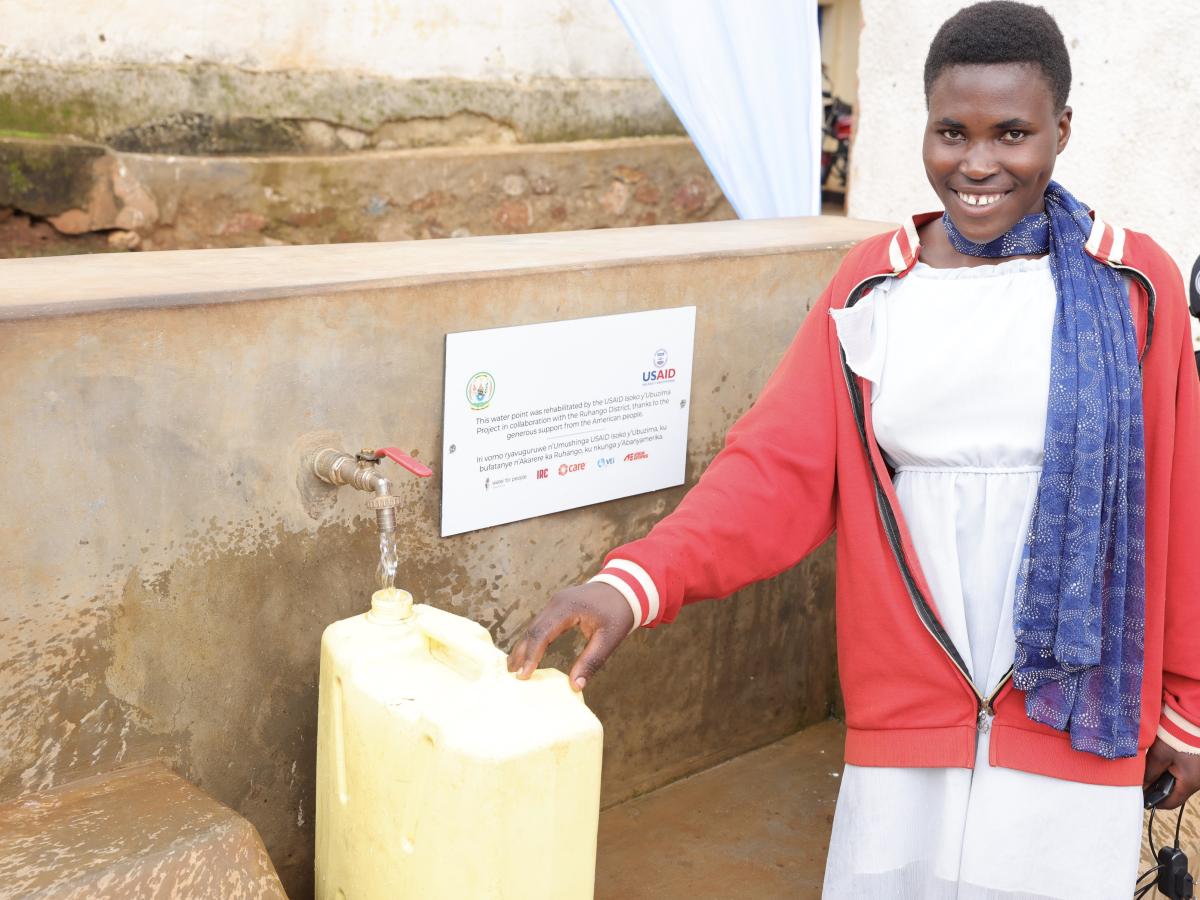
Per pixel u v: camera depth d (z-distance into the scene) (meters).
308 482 1.96
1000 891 1.75
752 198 3.40
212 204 4.56
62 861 1.56
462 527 2.18
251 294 1.82
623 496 2.42
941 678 1.72
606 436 2.35
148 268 1.98
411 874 1.69
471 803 1.59
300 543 1.98
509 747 1.58
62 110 4.27
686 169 5.94
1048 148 1.61
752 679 2.94
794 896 2.49
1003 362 1.66
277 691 2.01
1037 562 1.63
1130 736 1.67
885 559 1.74
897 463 1.79
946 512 1.71
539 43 5.37
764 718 3.01
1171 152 3.25
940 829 1.77
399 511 2.10
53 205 4.27
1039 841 1.73
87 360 1.68
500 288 2.11
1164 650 1.75
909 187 3.90
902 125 3.88
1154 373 1.67
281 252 2.21
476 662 1.72
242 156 4.64
